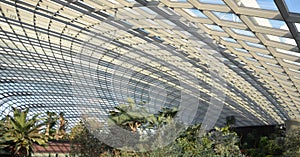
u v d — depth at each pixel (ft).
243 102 117.19
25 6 68.44
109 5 55.72
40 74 140.15
